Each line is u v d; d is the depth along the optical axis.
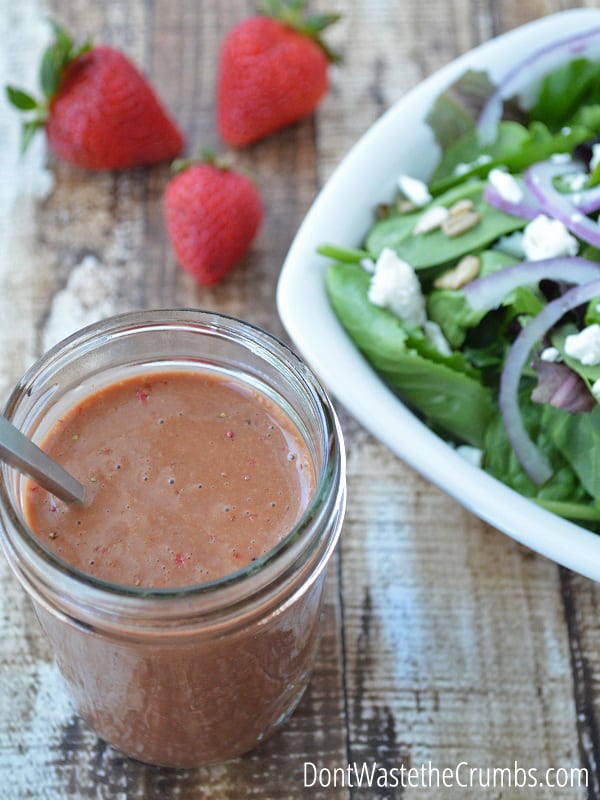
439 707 0.44
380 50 0.58
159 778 0.43
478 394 0.46
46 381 0.39
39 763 0.43
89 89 0.53
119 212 0.54
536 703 0.44
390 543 0.47
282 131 0.56
